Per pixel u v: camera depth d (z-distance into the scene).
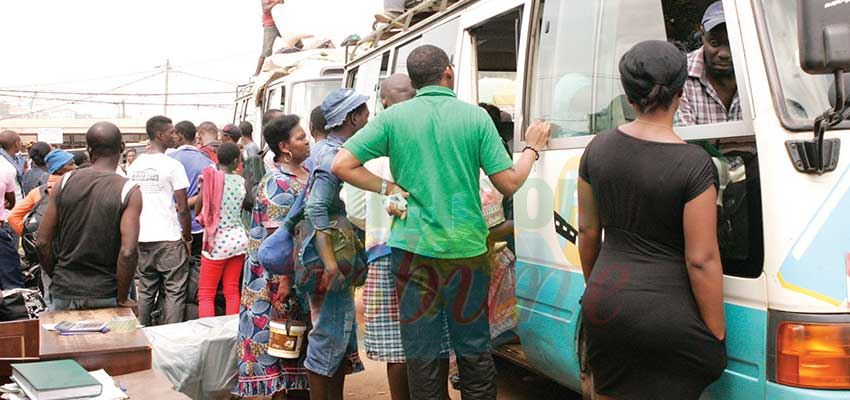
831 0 2.36
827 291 2.69
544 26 4.31
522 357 4.69
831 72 2.42
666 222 2.82
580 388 3.95
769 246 2.77
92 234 4.36
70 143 32.97
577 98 3.94
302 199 4.26
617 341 2.93
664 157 2.80
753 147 2.86
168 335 5.06
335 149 4.14
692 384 2.87
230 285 6.39
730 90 3.24
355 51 8.92
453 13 5.54
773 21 2.93
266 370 4.76
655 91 2.87
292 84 11.90
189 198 7.48
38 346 3.56
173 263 6.53
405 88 4.36
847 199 2.71
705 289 2.76
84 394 3.15
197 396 5.00
